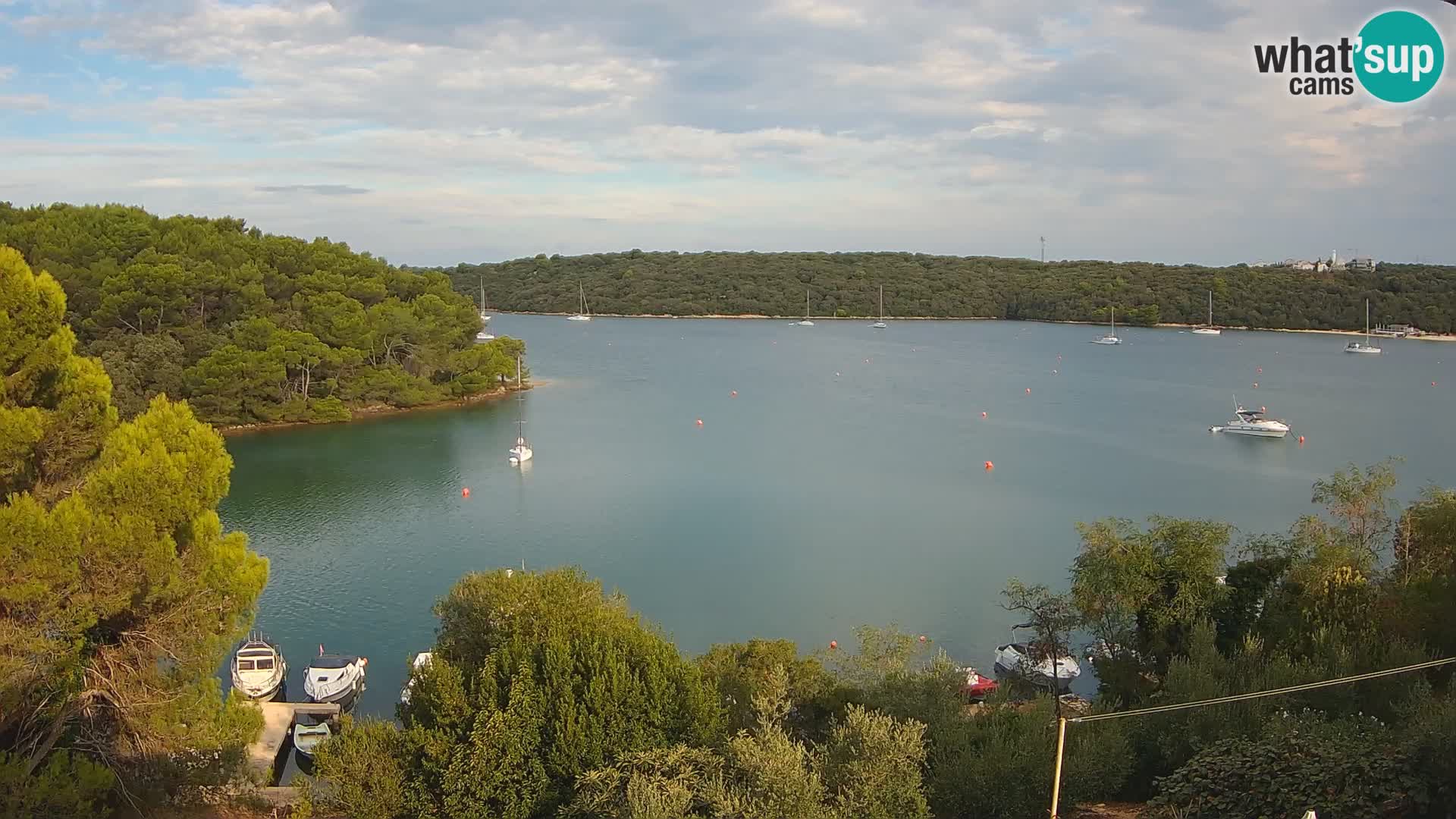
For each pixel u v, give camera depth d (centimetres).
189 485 2764
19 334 2703
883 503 9062
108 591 2606
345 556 7344
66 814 2431
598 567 7188
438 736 2814
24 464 2734
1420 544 4291
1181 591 4059
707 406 14888
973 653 5734
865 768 2361
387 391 13762
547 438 12094
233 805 3127
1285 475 10294
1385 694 3048
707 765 2458
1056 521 8462
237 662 5094
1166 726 3009
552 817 2705
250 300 12850
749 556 7462
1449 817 2136
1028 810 2697
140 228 13200
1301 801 2231
